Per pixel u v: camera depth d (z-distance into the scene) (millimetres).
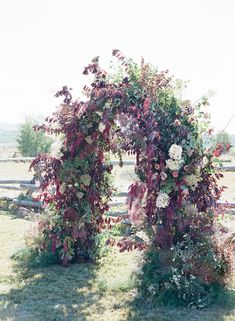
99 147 6184
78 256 6605
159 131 5012
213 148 5055
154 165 5008
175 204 5023
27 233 6930
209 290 4945
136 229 5434
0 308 4824
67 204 6395
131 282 5375
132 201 5164
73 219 6355
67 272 6109
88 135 5852
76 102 5801
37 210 10602
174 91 5188
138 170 5191
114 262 6555
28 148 38406
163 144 5000
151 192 5074
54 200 6449
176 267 4945
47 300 5094
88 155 6168
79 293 5316
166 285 4867
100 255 6742
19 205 11055
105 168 6426
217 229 5156
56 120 6070
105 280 5637
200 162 5008
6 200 11438
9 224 9430
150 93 5133
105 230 6957
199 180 4953
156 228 5129
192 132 5047
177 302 4887
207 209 5188
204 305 4805
